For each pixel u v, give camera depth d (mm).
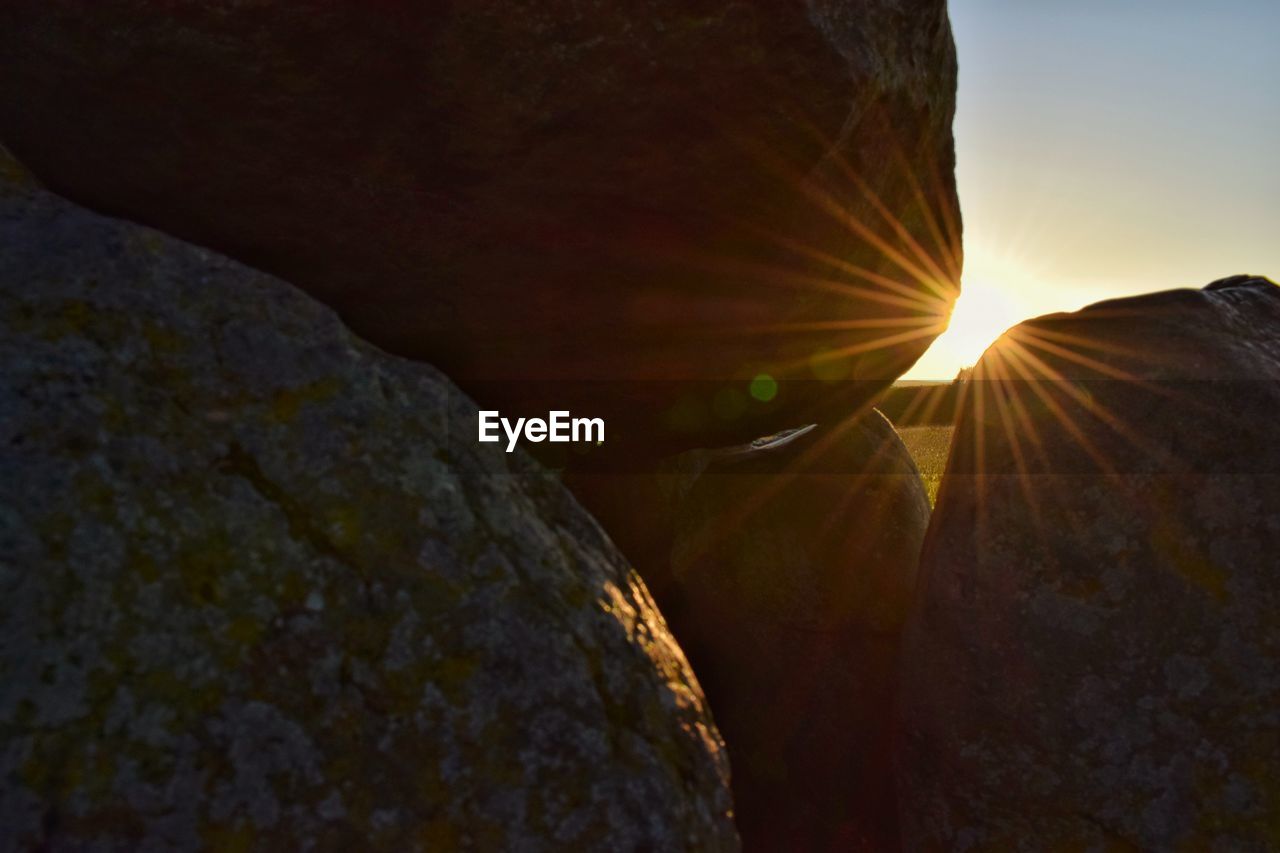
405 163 2523
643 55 2336
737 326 3057
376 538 1795
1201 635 2404
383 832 1567
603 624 1927
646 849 1688
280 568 1701
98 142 2539
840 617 4199
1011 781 2562
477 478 1986
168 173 2566
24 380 1697
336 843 1538
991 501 2727
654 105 2410
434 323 2877
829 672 4039
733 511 4488
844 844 3559
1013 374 2832
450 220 2637
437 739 1653
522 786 1664
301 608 1679
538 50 2320
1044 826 2518
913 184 3182
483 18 2281
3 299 1791
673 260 2775
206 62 2338
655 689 1909
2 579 1507
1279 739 2314
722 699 4016
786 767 3803
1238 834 2305
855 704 3930
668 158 2510
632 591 2156
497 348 2994
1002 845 2582
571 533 2123
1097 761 2453
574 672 1799
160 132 2490
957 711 2660
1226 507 2449
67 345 1768
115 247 1933
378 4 2262
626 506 4102
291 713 1591
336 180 2557
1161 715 2408
